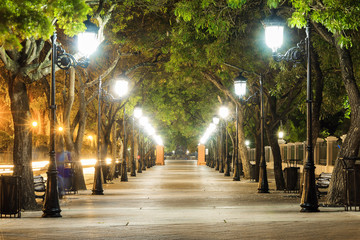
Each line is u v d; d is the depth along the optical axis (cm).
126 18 2623
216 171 6134
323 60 2127
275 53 1582
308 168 1508
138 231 1113
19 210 1490
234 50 2445
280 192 2648
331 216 1352
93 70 3334
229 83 3506
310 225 1163
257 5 2153
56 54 1623
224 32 2181
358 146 1719
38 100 3512
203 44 2509
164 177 4603
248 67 2698
